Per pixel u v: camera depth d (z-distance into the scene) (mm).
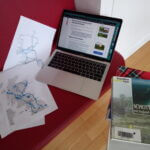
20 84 750
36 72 788
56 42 888
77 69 784
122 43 1514
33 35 817
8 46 765
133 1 1229
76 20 832
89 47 825
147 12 1523
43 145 600
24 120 645
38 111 666
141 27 1632
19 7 733
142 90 581
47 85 744
